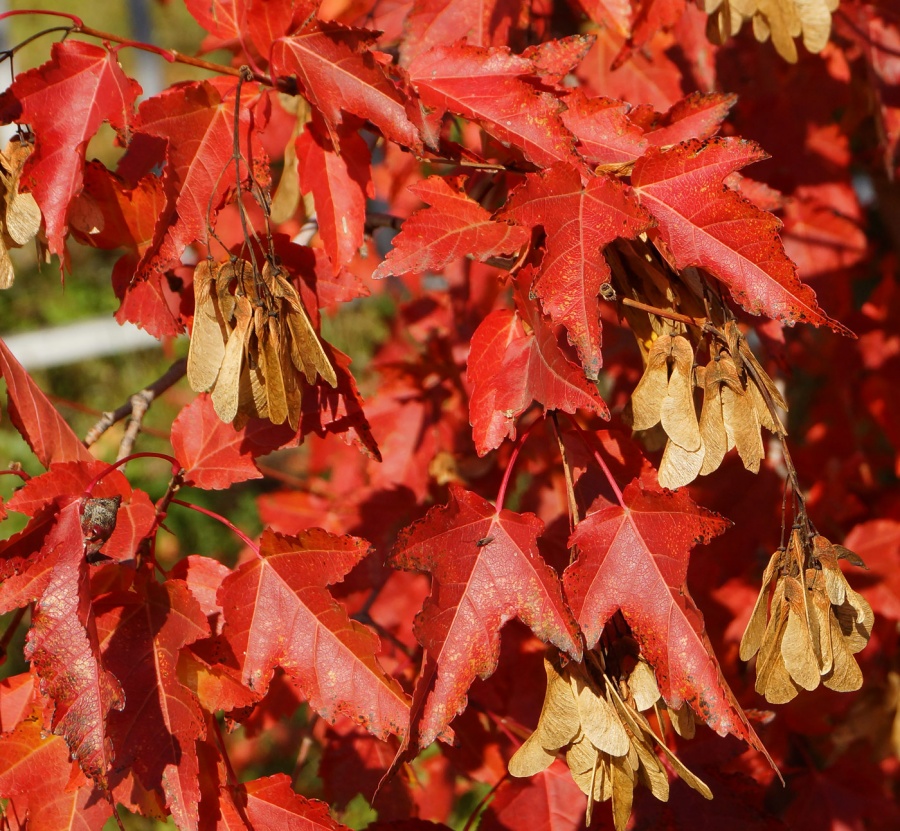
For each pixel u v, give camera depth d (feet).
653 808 2.95
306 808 2.76
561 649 2.68
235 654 2.76
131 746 2.71
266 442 2.83
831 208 3.32
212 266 2.68
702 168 2.69
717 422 2.66
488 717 3.13
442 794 3.44
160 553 6.96
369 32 2.73
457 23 2.91
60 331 8.95
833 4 2.85
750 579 3.31
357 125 2.82
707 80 3.15
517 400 2.73
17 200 2.76
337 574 2.75
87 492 2.74
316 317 2.83
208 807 2.75
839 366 3.79
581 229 2.68
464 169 3.10
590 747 2.66
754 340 4.02
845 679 2.64
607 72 3.19
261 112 2.79
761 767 3.16
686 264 2.69
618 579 2.69
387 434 3.52
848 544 3.33
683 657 2.68
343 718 3.21
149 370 8.77
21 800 2.79
